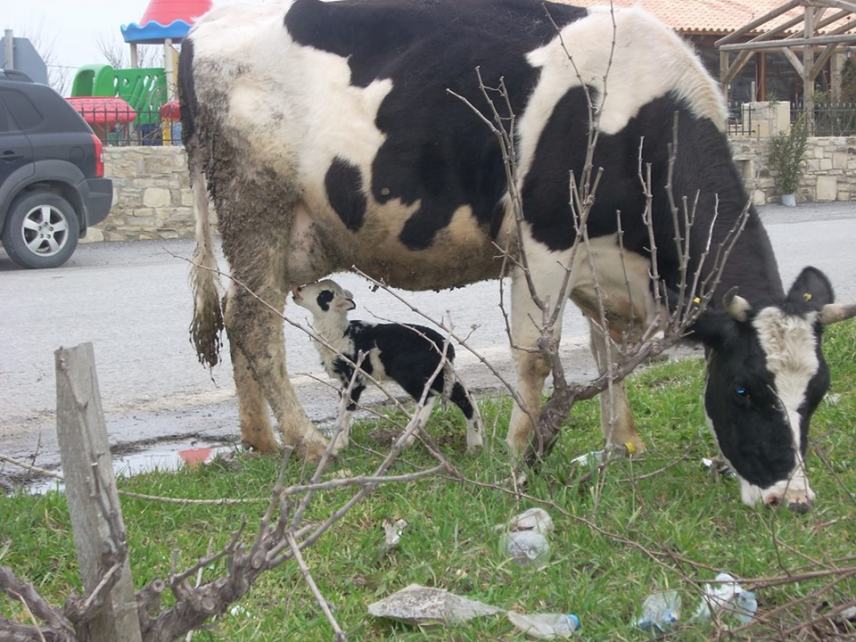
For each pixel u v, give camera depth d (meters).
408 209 5.80
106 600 2.63
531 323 5.44
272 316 6.12
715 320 4.56
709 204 5.15
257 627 3.59
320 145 5.93
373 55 5.91
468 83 5.62
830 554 3.98
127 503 4.82
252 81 6.13
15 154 13.60
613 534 4.02
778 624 3.34
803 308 4.48
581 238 5.23
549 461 5.02
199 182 6.50
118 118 21.70
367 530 4.48
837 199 24.86
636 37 5.42
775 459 4.41
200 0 27.14
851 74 33.19
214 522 4.66
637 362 4.61
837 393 6.70
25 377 8.02
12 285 12.20
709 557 4.07
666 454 5.65
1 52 23.30
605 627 3.51
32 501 4.90
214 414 7.23
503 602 3.72
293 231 6.22
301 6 6.07
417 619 3.61
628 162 5.29
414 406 6.43
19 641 2.50
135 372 8.27
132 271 13.40
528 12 5.78
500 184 5.54
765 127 24.56
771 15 25.45
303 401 7.52
